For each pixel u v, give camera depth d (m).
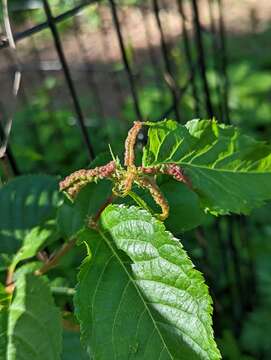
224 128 0.29
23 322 0.29
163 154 0.29
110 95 1.24
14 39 0.37
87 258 0.27
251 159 0.30
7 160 0.40
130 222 0.26
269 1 1.57
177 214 0.31
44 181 0.40
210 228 0.79
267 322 0.72
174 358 0.26
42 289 0.31
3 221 0.38
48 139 1.06
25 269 0.35
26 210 0.39
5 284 0.35
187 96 0.82
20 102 1.23
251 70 1.21
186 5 1.41
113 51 1.41
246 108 1.05
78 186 0.28
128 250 0.27
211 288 0.69
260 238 0.81
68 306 0.38
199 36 0.61
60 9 1.23
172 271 0.26
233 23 1.46
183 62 1.05
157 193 0.27
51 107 1.18
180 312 0.26
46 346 0.29
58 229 0.33
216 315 0.70
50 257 0.35
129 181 0.26
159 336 0.26
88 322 0.27
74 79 1.32
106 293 0.27
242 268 0.77
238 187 0.30
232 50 1.27
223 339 0.69
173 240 0.25
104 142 1.00
